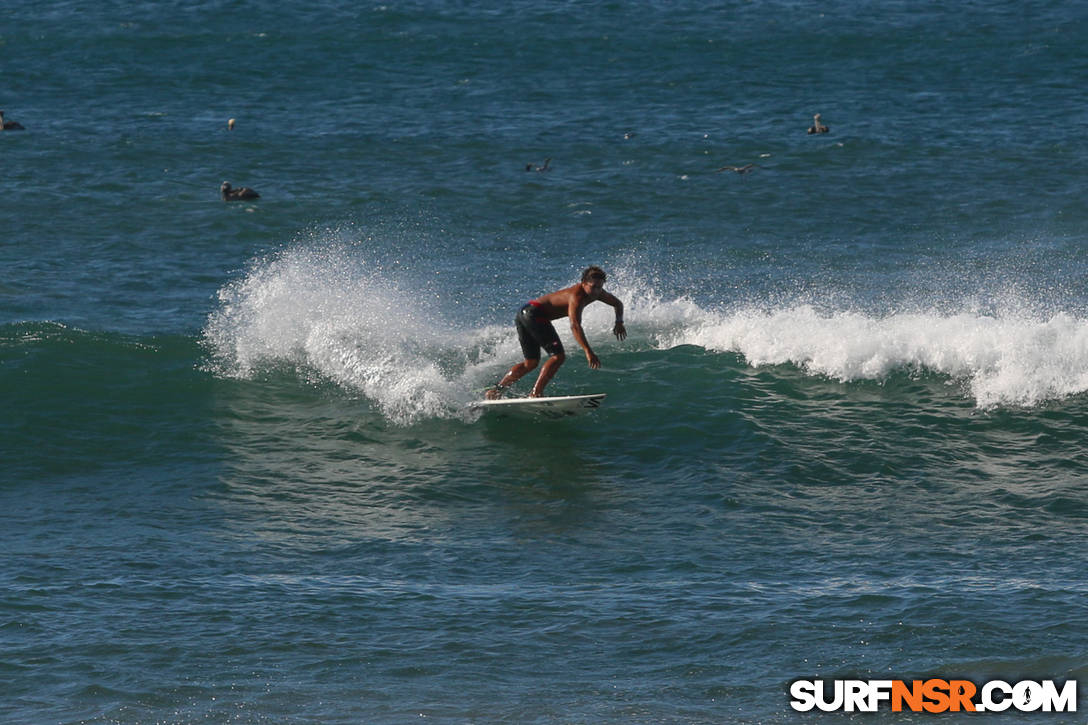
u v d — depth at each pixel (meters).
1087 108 159.38
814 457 49.84
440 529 43.81
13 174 119.69
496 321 74.56
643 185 120.50
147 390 57.56
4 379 57.06
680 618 35.91
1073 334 57.78
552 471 49.41
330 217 107.00
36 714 30.09
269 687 31.78
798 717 30.42
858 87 176.38
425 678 32.38
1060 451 50.16
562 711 30.70
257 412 55.69
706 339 63.41
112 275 86.44
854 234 102.81
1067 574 38.66
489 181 121.62
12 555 40.44
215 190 115.81
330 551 41.66
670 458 50.38
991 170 126.94
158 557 40.69
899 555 40.72
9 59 191.75
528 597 37.59
